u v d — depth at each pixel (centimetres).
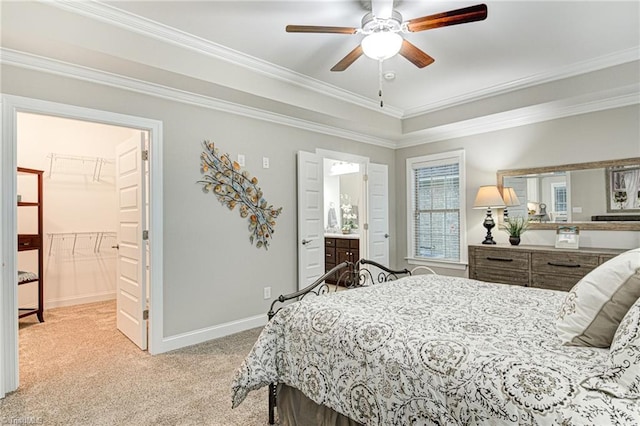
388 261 523
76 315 430
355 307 183
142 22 254
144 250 317
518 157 413
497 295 213
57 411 214
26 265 452
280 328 189
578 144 369
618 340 109
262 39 281
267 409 216
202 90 317
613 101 344
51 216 473
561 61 321
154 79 291
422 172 518
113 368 274
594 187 359
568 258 334
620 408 94
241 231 365
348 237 600
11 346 237
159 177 307
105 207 519
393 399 134
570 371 110
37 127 466
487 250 392
